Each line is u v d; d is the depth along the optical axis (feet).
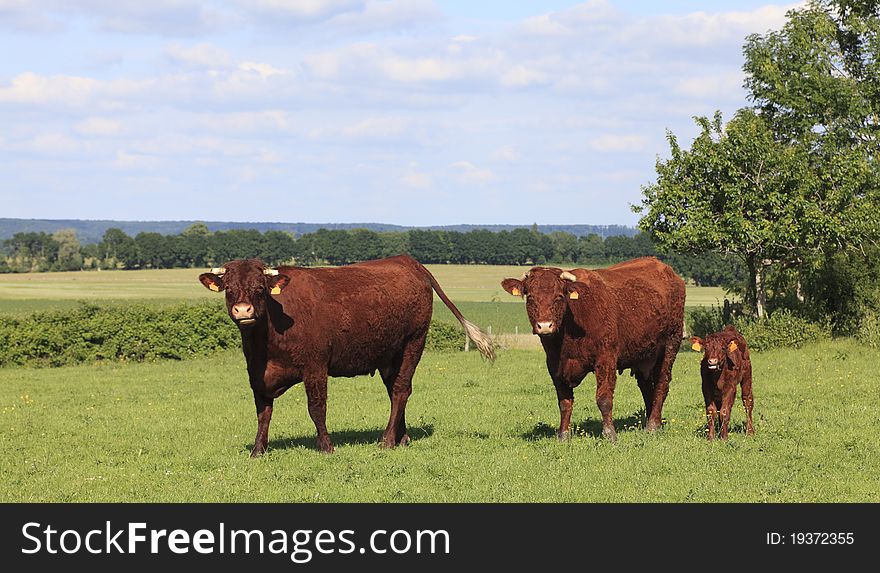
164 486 35.19
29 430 48.98
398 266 44.32
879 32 123.13
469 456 39.22
